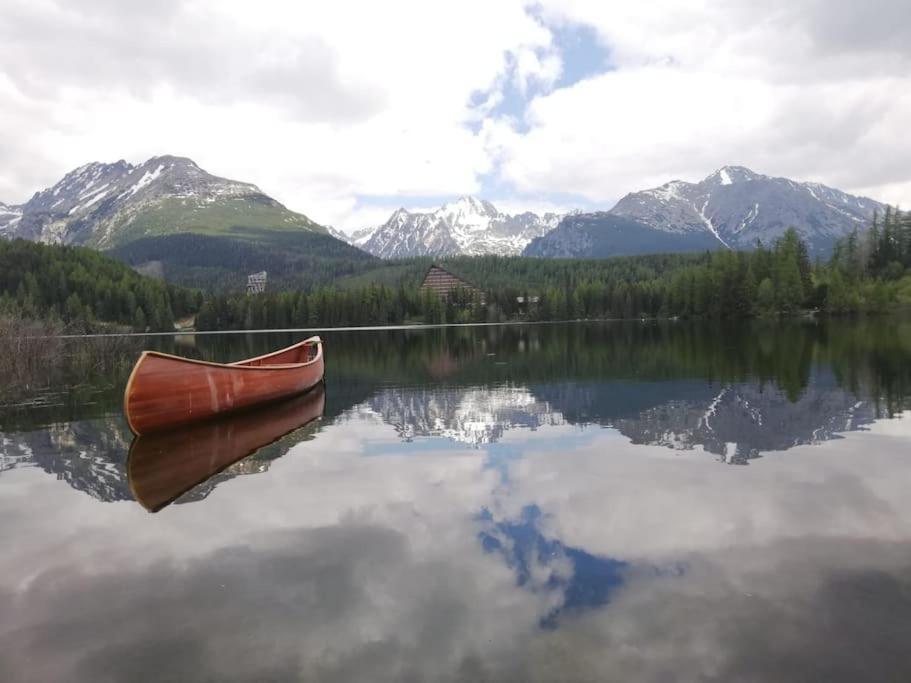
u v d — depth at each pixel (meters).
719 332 73.50
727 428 17.73
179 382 19.80
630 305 162.00
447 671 6.28
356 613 7.51
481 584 8.21
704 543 9.44
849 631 6.85
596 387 27.06
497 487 12.66
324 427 19.75
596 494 11.98
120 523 10.96
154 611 7.67
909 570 8.35
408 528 10.38
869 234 148.88
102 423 21.19
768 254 132.62
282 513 11.33
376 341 80.06
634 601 7.65
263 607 7.71
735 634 6.85
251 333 140.00
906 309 114.56
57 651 6.82
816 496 11.55
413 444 16.92
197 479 13.75
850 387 24.52
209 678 6.26
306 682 6.16
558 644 6.73
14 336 40.66
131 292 151.75
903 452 14.60
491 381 30.98
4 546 9.94
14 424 21.06
